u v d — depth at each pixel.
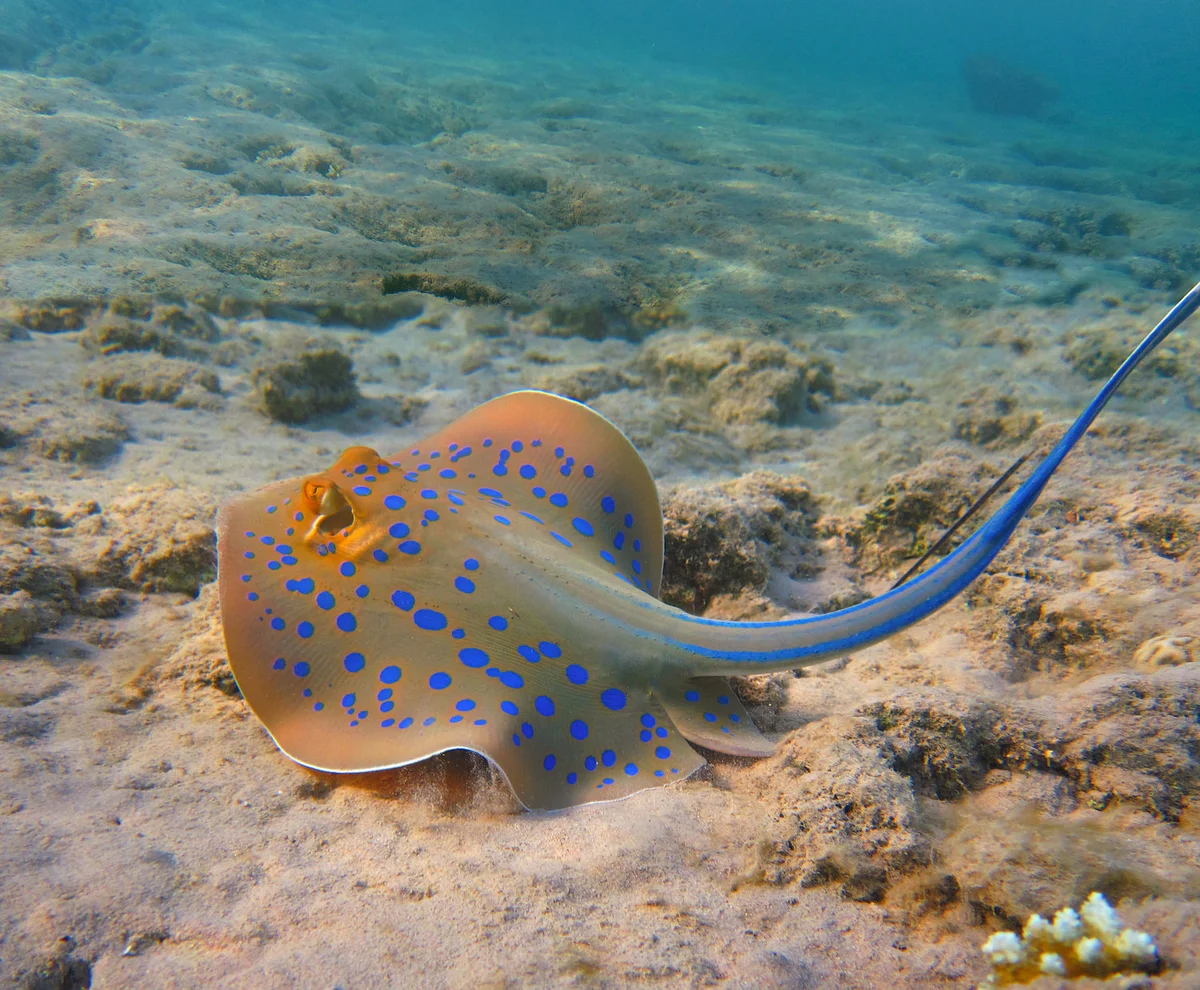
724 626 0.52
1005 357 1.39
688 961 0.39
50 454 0.84
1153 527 0.67
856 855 0.44
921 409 1.22
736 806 0.49
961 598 0.64
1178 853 0.42
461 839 0.46
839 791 0.46
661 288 1.68
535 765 0.48
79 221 1.59
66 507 0.72
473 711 0.48
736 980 0.39
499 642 0.51
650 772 0.50
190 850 0.43
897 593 0.48
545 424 0.66
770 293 1.70
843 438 1.14
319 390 1.08
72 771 0.46
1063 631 0.59
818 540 0.81
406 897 0.42
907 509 0.77
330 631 0.51
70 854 0.41
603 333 1.50
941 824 0.45
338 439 1.03
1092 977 0.37
